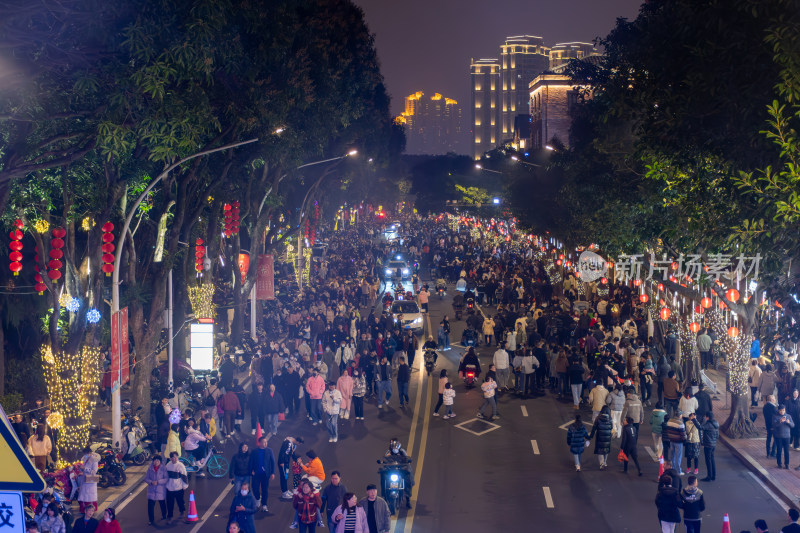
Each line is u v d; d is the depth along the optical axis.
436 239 97.19
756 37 15.77
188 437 22.92
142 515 19.91
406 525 18.86
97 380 24.56
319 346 40.28
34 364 31.75
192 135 19.12
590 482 22.02
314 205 61.59
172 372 31.23
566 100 119.94
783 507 19.88
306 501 17.61
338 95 41.66
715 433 21.94
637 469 22.83
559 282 63.34
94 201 23.77
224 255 49.81
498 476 22.66
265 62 25.73
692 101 17.80
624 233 30.23
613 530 18.34
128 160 23.30
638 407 23.80
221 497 21.27
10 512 4.38
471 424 28.69
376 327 42.47
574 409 30.77
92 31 16.03
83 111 17.88
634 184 30.34
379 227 142.75
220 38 19.95
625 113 22.91
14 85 15.79
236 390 27.23
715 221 20.47
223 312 46.66
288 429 28.03
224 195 35.47
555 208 54.66
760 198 15.43
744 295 26.14
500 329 44.78
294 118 34.22
